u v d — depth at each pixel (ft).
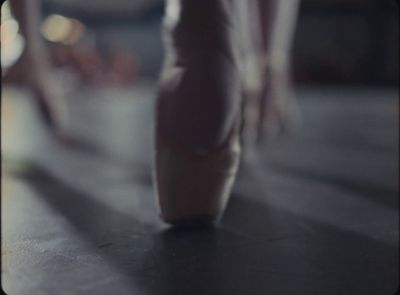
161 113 2.04
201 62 2.02
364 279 1.60
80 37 23.11
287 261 1.73
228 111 2.02
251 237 1.95
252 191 2.72
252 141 4.17
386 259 1.75
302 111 8.50
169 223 2.07
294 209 2.37
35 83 4.66
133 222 2.14
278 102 4.17
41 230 2.02
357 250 1.83
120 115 8.03
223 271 1.65
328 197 2.60
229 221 2.16
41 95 4.73
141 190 2.73
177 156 2.00
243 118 2.15
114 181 2.96
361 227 2.10
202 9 2.03
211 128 2.00
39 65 4.58
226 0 2.08
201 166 2.00
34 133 5.42
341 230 2.05
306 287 1.54
